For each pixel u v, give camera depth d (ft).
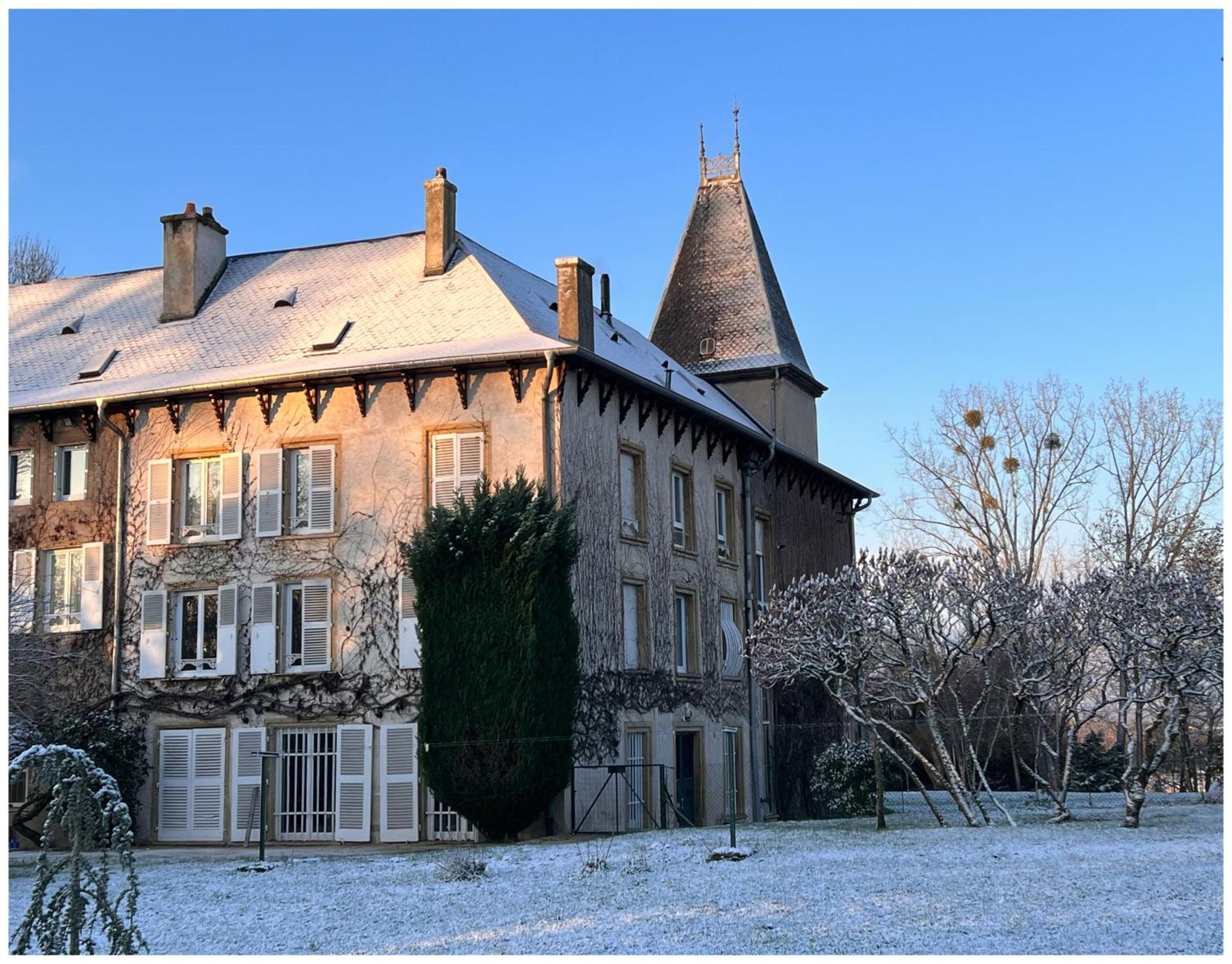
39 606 90.27
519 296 93.40
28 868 69.05
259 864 63.31
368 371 83.41
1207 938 39.01
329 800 82.53
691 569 96.84
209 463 89.35
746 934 41.91
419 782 79.87
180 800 85.40
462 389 82.58
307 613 84.53
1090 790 140.26
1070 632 75.56
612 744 83.15
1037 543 154.10
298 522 86.28
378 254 98.48
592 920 45.60
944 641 76.54
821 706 115.55
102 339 99.55
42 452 92.79
